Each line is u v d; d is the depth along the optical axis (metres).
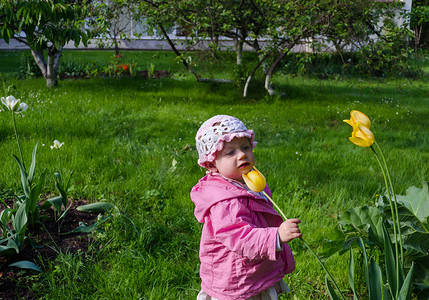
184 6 9.22
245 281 2.04
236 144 2.07
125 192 4.54
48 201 3.73
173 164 5.27
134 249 3.37
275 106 9.95
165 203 4.29
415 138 7.51
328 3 8.98
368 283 1.93
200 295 2.23
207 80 11.55
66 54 18.30
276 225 2.19
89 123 7.29
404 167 5.76
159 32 10.10
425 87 13.16
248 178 1.79
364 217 2.87
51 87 10.95
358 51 9.39
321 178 5.30
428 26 14.70
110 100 9.49
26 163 5.12
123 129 7.24
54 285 2.82
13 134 6.42
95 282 2.96
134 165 5.50
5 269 3.09
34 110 7.98
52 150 5.61
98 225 3.73
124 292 2.84
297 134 7.54
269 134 7.55
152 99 10.05
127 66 13.86
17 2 4.88
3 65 15.30
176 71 14.96
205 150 2.10
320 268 3.21
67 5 5.19
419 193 2.86
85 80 12.57
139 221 3.82
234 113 9.01
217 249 2.08
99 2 9.52
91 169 5.08
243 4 10.20
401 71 9.95
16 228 3.23
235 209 1.99
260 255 1.85
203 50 10.18
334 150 6.62
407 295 1.83
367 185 4.94
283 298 2.91
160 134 7.10
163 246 3.53
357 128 1.76
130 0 9.36
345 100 11.04
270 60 11.22
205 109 9.30
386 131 8.05
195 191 2.22
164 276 3.03
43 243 3.47
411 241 2.72
